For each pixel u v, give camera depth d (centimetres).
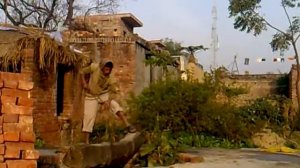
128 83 1778
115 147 838
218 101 1697
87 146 775
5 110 579
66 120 1377
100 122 1175
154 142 1074
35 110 1298
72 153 768
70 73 1430
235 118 1686
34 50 1268
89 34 1892
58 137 1358
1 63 1243
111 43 1802
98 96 880
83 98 886
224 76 1994
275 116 2172
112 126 1048
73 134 915
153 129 1364
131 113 1492
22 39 1252
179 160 1083
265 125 1952
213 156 1206
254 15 2648
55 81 1361
